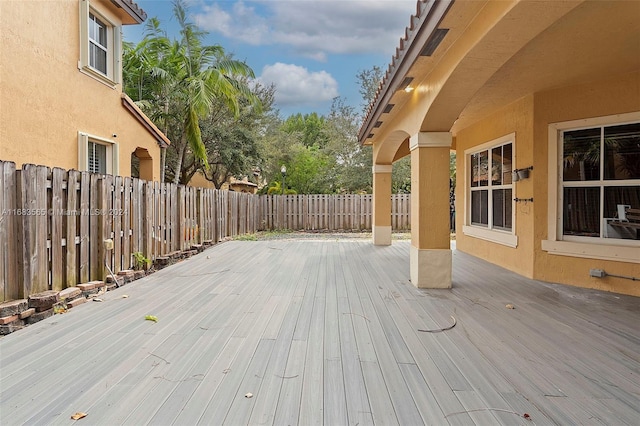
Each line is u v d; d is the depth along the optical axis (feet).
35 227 13.60
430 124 17.42
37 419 7.13
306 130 113.50
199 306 14.85
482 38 10.70
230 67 48.65
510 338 11.47
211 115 55.93
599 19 11.54
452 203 52.54
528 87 18.48
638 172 16.42
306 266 24.07
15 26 18.95
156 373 9.05
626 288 16.61
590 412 7.50
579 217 18.29
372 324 12.79
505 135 22.50
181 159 51.52
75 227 15.99
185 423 7.04
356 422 7.13
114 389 8.27
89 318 13.20
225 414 7.35
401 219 53.83
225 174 64.69
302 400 7.89
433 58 14.34
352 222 54.08
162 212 24.95
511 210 22.38
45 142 21.09
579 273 18.12
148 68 45.65
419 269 18.07
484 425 7.04
